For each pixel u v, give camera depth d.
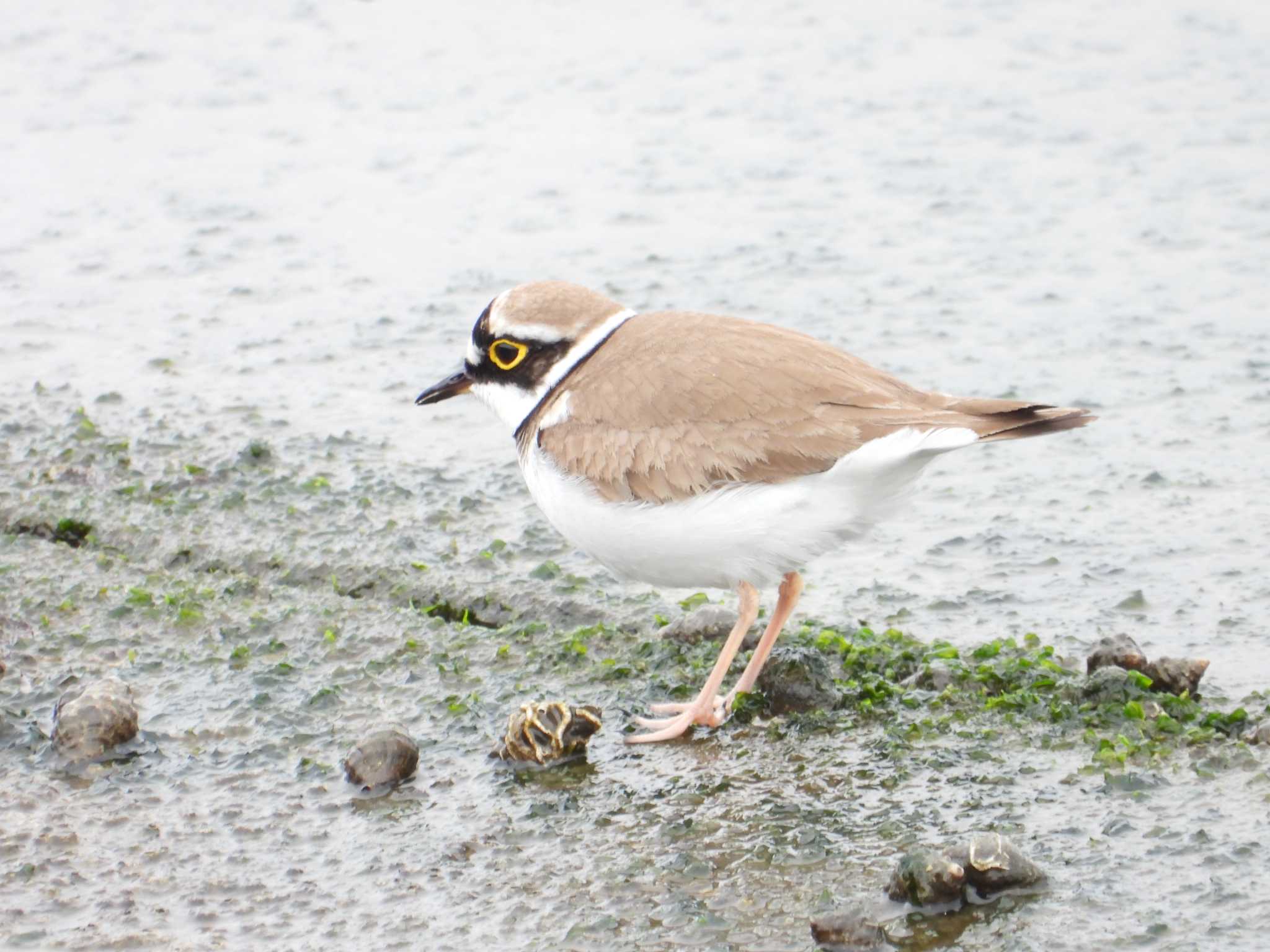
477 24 23.95
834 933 7.15
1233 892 7.34
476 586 11.26
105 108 21.42
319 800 8.62
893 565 11.47
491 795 8.65
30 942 7.47
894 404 8.84
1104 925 7.20
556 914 7.54
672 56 22.42
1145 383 13.86
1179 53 21.44
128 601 10.88
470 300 16.12
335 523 12.20
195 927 7.56
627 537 9.26
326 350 15.35
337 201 18.62
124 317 16.12
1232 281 15.67
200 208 18.53
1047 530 11.75
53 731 9.11
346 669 10.05
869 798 8.45
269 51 23.23
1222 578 10.89
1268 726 8.66
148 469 13.15
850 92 20.89
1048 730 9.02
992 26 22.84
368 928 7.50
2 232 18.02
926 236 17.03
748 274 16.23
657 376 9.26
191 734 9.29
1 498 12.67
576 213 17.95
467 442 13.68
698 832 8.20
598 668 10.05
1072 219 17.22
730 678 9.98
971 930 7.24
